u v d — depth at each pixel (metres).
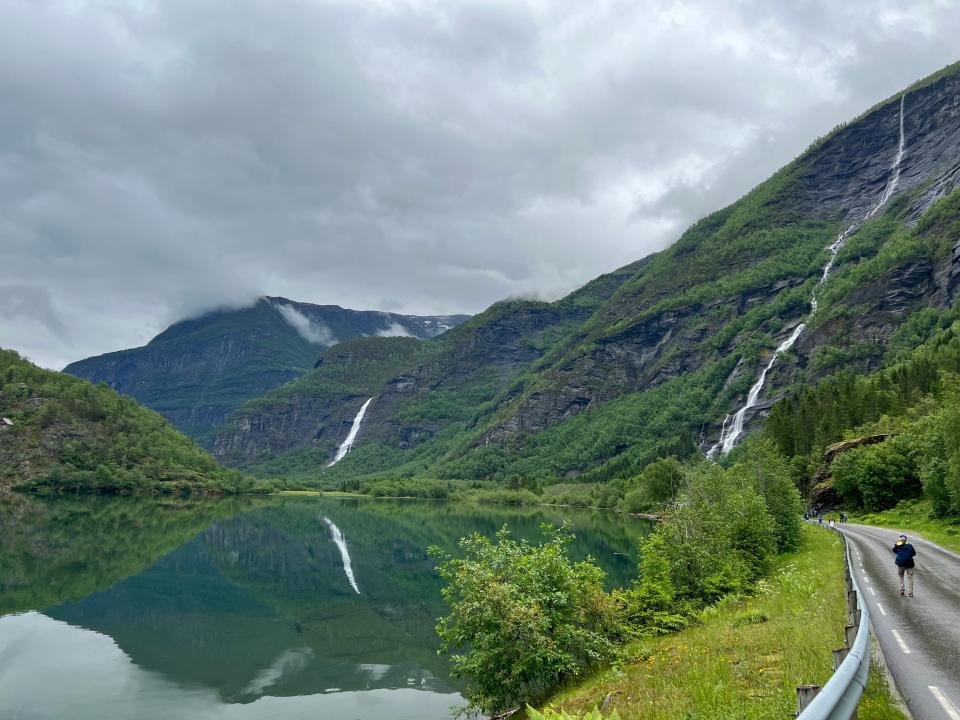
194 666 38.03
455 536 119.81
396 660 39.75
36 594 58.72
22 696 32.16
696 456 161.38
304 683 35.19
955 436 60.84
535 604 22.14
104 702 31.67
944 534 56.47
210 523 143.50
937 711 10.37
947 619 19.45
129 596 58.97
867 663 8.95
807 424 137.88
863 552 42.78
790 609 23.08
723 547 35.59
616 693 16.05
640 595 28.17
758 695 12.03
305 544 106.06
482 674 21.45
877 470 86.19
